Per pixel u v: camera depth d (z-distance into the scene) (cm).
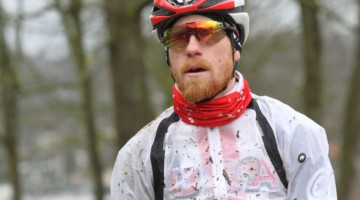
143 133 366
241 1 355
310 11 1521
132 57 1160
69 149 2148
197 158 347
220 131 348
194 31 340
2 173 2098
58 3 1514
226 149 345
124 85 1155
